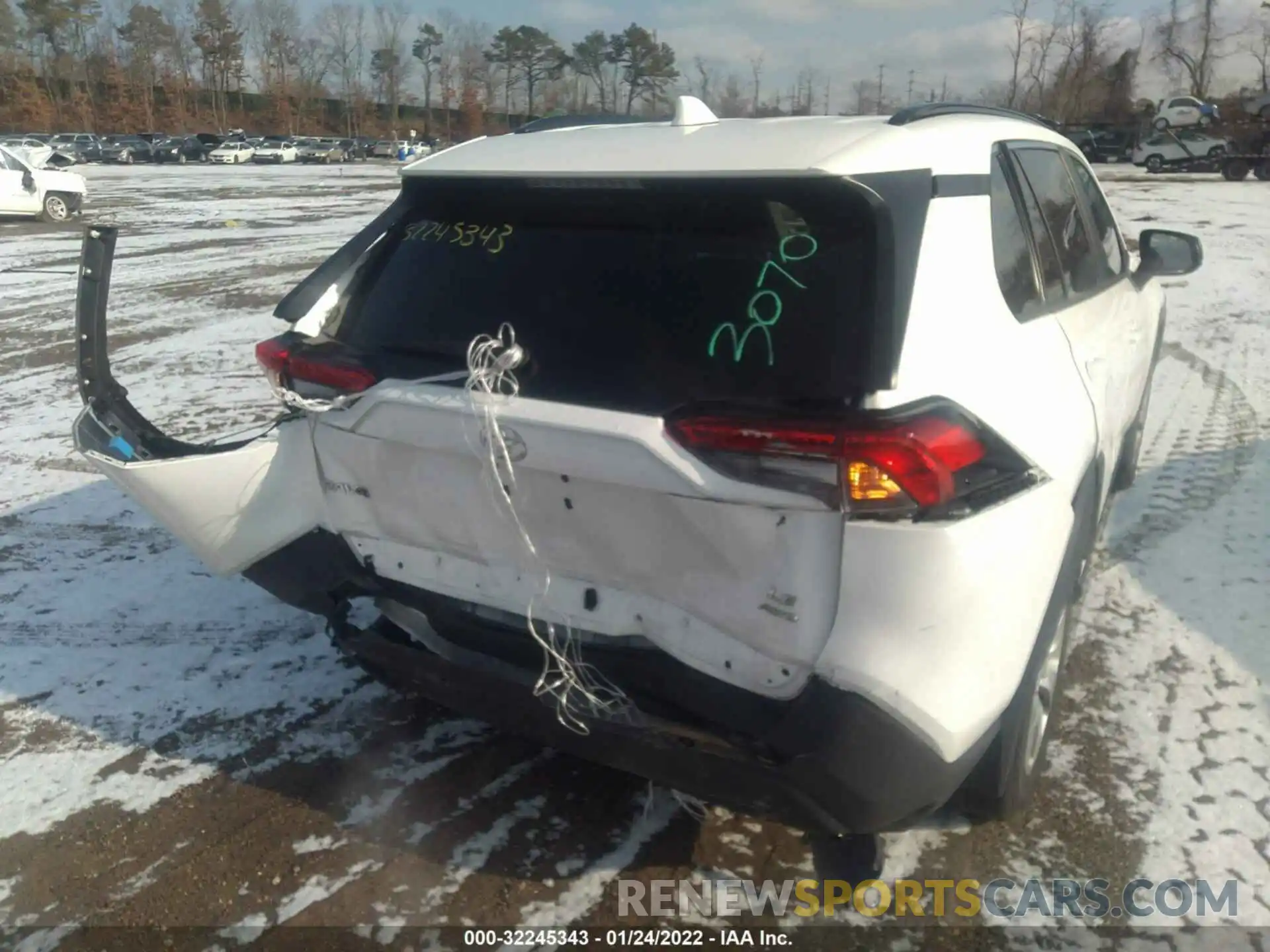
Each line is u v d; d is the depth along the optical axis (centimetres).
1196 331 934
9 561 491
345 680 388
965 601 220
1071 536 274
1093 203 430
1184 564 462
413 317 282
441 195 294
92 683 387
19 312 1115
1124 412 404
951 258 249
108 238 328
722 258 246
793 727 229
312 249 1609
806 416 218
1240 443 625
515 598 270
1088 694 366
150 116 8169
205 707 371
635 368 241
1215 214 1955
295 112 8812
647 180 249
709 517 230
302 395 289
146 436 334
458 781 330
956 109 314
